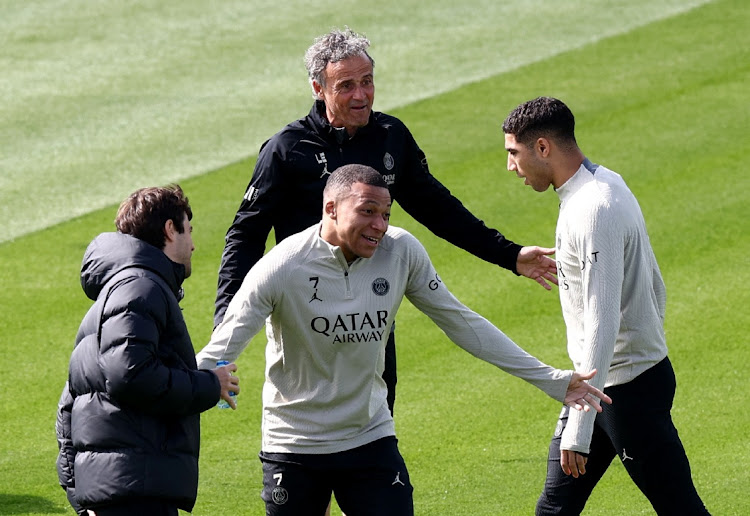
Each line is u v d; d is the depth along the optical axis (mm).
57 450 25000
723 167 43125
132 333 14938
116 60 58594
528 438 25297
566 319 17953
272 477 17172
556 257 17859
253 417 26781
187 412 15469
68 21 64562
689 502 17656
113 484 15133
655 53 57625
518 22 63219
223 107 51812
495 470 23766
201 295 34094
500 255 20906
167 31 62750
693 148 45281
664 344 17828
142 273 15430
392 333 19828
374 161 19844
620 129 47844
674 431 17734
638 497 22562
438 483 23250
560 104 17578
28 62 58375
